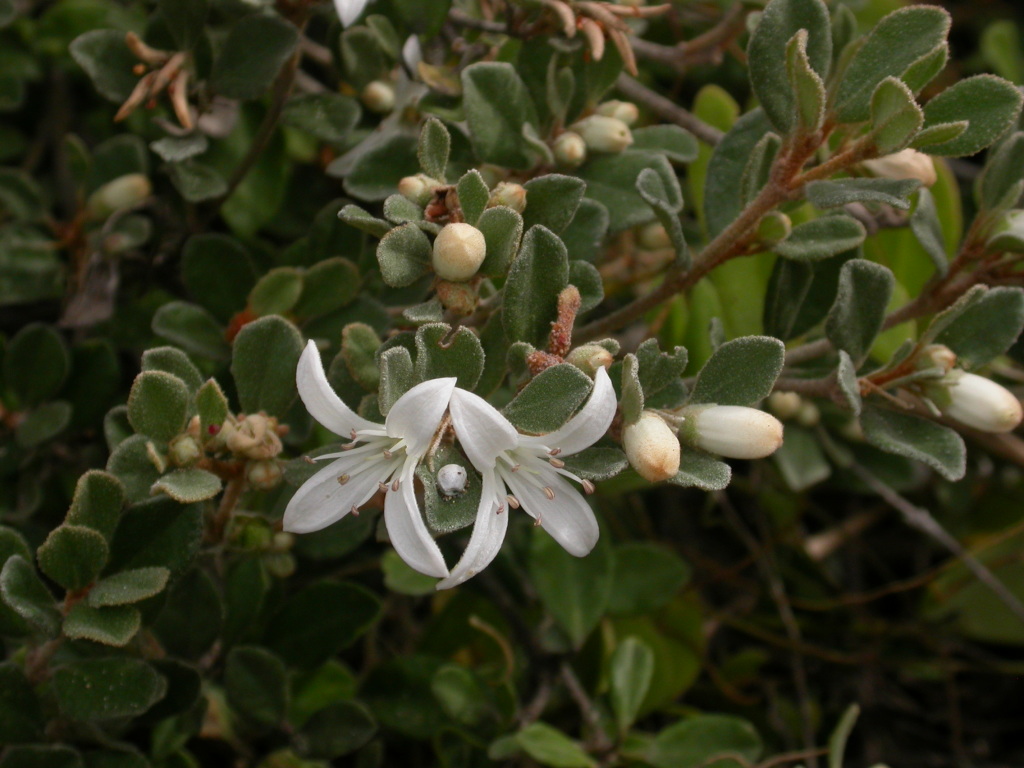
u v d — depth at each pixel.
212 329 0.25
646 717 0.32
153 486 0.20
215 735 0.26
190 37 0.25
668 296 0.24
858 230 0.23
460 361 0.20
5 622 0.22
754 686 0.33
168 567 0.21
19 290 0.29
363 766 0.27
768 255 0.27
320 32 0.33
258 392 0.22
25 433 0.26
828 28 0.22
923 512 0.31
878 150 0.21
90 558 0.21
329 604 0.26
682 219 0.31
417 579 0.28
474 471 0.20
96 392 0.27
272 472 0.22
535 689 0.28
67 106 0.33
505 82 0.24
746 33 0.30
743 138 0.25
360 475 0.20
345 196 0.31
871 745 0.33
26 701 0.22
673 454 0.19
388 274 0.20
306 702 0.27
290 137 0.30
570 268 0.22
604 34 0.24
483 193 0.20
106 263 0.29
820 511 0.34
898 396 0.23
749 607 0.34
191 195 0.26
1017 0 0.38
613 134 0.25
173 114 0.27
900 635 0.33
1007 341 0.23
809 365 0.25
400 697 0.27
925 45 0.21
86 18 0.31
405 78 0.26
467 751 0.27
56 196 0.33
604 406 0.19
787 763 0.32
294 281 0.24
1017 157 0.23
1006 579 0.32
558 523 0.20
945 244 0.27
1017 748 0.34
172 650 0.25
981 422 0.22
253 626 0.26
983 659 0.33
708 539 0.35
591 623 0.27
